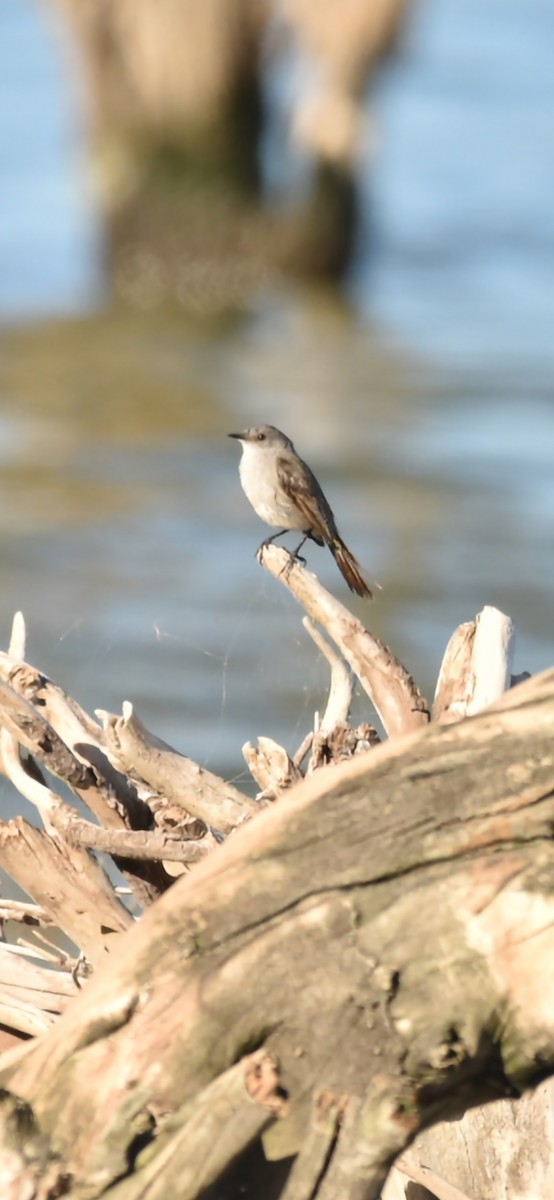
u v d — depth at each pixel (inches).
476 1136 236.7
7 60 1904.5
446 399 1032.8
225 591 674.8
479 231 1521.9
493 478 856.9
